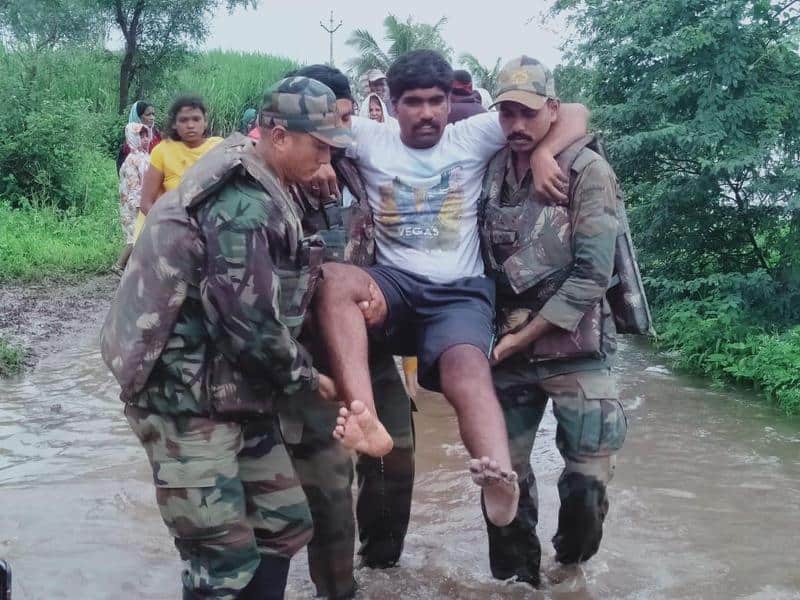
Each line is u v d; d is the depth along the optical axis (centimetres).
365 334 319
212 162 281
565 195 347
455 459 535
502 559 380
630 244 371
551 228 352
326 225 339
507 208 356
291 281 294
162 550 400
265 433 307
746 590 377
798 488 496
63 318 905
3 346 727
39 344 785
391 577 388
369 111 611
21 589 359
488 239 359
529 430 381
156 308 278
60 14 2398
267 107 289
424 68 342
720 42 898
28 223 1318
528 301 364
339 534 355
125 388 283
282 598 314
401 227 350
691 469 526
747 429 610
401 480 388
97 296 1040
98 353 765
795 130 884
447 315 335
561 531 385
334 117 288
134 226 1011
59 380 674
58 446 529
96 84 2420
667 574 391
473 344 324
